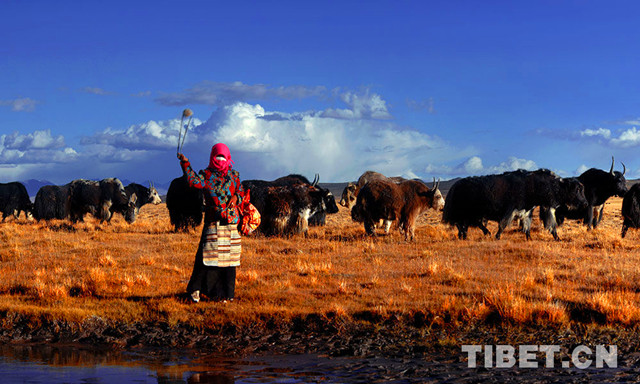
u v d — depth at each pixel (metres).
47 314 9.43
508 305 9.48
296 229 20.89
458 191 21.27
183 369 7.01
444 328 9.09
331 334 8.91
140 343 8.56
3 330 9.16
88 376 6.55
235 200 9.95
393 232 23.12
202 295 10.22
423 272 13.22
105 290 11.23
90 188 29.33
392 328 9.07
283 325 9.17
